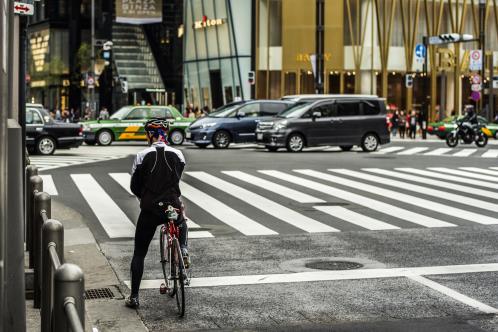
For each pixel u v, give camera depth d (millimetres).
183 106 79188
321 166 27203
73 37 95062
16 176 5805
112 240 13250
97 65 71875
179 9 85188
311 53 67438
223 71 71938
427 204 17781
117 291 9672
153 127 8797
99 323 8242
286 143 34469
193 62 76500
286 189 20531
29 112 32281
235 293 9547
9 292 5520
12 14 7426
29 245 10141
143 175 8719
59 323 4355
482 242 12953
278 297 9352
